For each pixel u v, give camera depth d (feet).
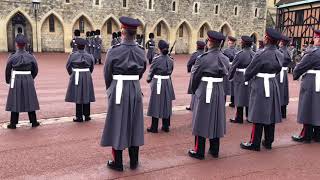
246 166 14.93
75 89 20.99
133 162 14.20
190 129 20.59
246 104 22.04
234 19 111.14
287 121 23.41
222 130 15.37
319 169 14.82
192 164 14.99
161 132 19.84
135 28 13.32
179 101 29.76
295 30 94.27
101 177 13.43
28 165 14.43
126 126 13.42
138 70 13.52
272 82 16.34
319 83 17.70
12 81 18.97
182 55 97.71
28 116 21.95
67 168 14.21
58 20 86.58
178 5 100.73
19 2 80.59
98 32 61.72
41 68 51.29
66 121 21.58
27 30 84.17
